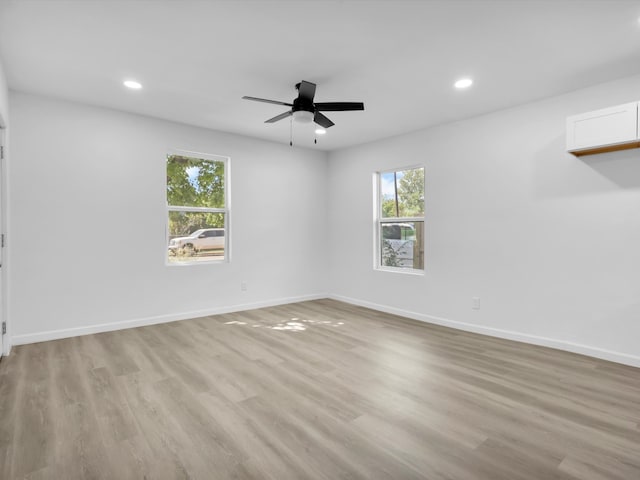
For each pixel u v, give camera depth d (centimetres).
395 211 540
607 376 298
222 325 456
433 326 459
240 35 262
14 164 368
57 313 394
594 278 342
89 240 412
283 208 583
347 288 604
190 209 494
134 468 182
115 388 274
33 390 270
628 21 239
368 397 261
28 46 277
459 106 400
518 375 300
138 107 416
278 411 240
